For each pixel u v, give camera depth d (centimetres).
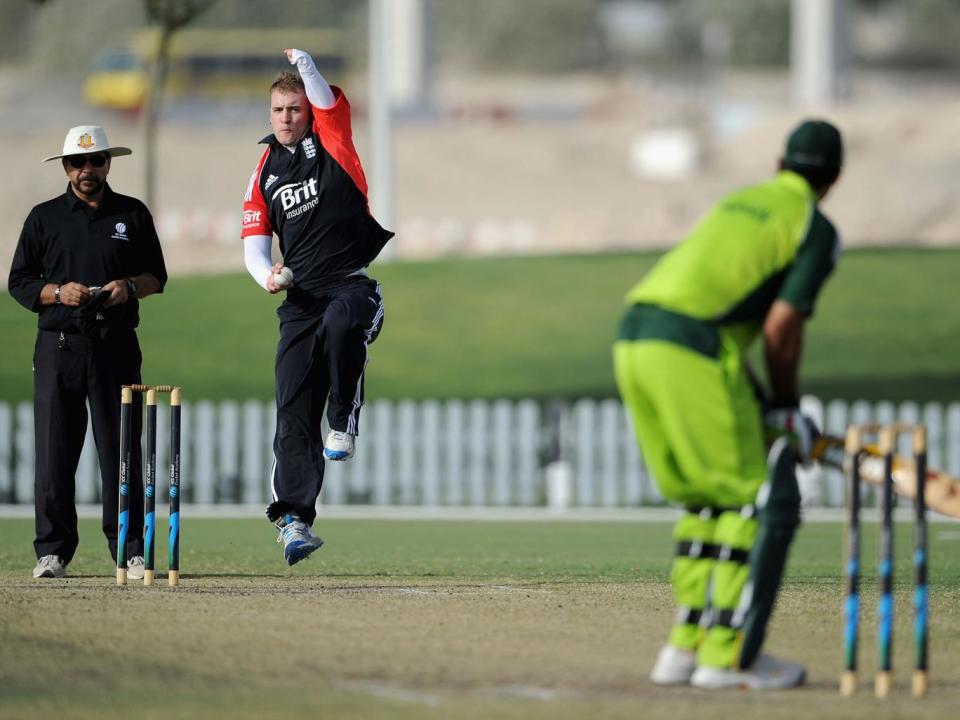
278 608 2983
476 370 9200
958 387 8744
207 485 7169
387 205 11612
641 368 2255
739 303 2252
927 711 2164
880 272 10950
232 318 10094
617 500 7212
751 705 2189
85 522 5856
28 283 3478
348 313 3375
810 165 2303
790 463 2278
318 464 3484
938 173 19588
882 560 2277
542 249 18350
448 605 3081
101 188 3534
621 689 2289
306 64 3384
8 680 2278
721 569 2291
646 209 19712
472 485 7250
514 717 2081
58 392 3500
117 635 2627
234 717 2066
